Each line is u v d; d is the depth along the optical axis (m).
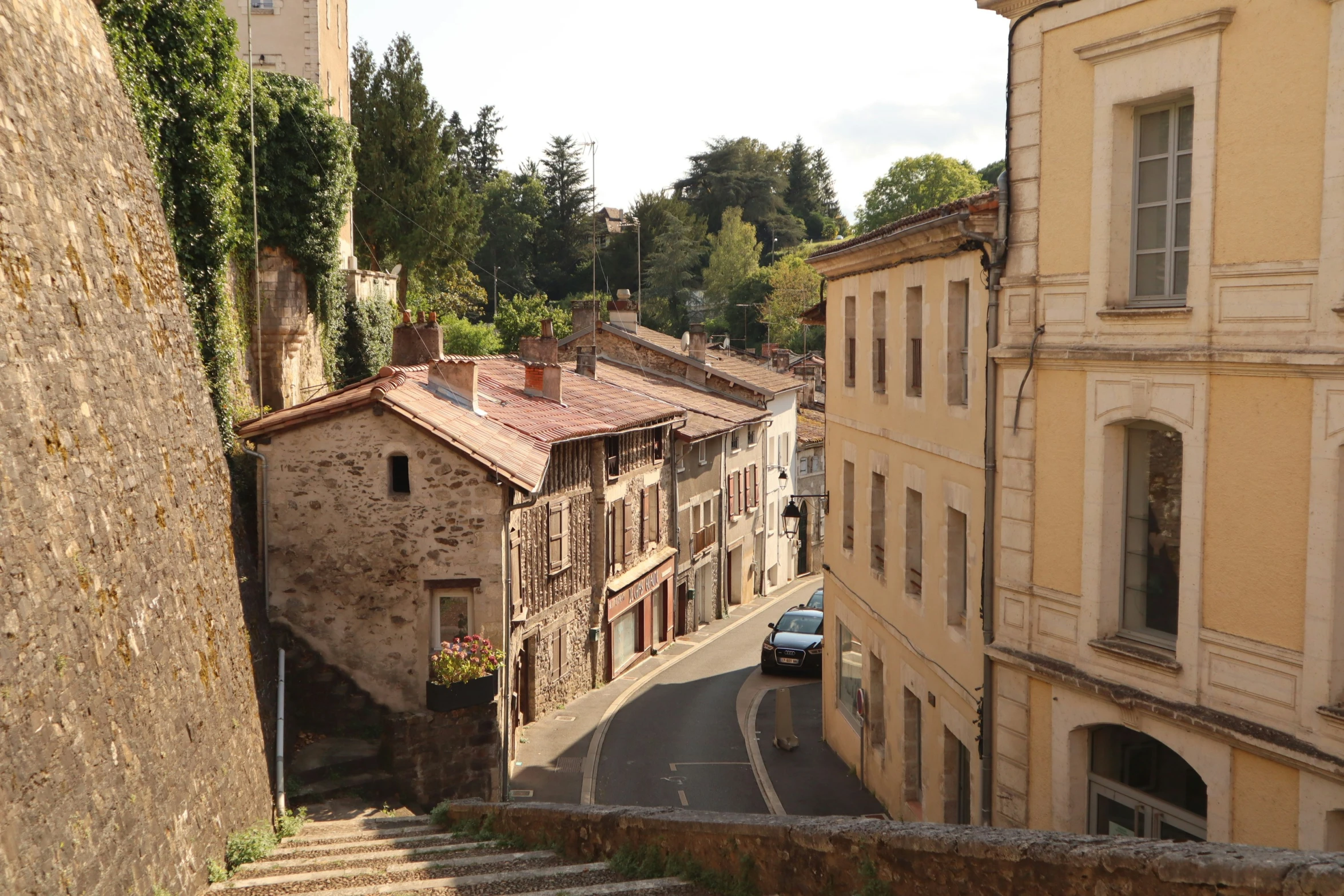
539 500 23.48
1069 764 11.27
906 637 16.56
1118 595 10.93
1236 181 9.47
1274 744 9.08
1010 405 12.01
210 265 17.67
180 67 16.50
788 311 80.31
